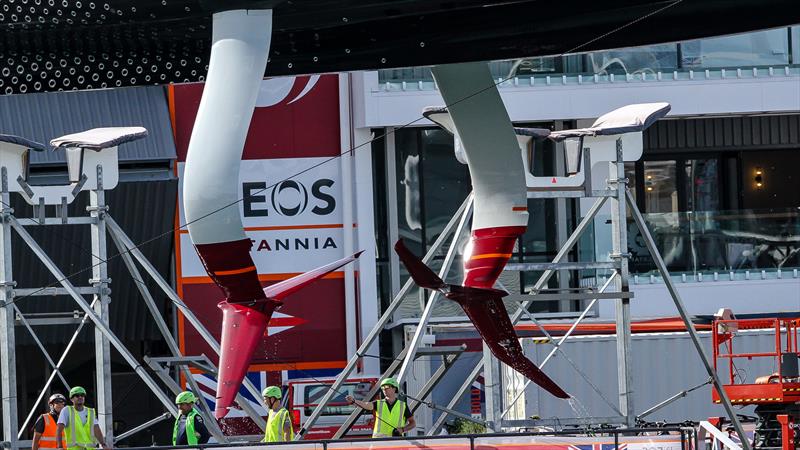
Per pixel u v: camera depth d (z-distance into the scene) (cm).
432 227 13562
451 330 11481
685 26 5972
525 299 8006
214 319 12694
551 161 13212
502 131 6166
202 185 5322
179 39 6103
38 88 6272
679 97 12762
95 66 6244
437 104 12606
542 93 12669
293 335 12962
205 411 8862
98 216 8162
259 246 12950
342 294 13062
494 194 6150
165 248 12581
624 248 8225
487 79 6169
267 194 12938
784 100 12838
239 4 5547
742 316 12438
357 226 12950
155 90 12750
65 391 13675
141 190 12288
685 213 12450
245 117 5409
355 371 13025
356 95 12800
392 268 13438
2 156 7919
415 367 11450
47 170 12450
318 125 12988
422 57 6109
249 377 12850
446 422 11269
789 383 8506
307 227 12975
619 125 8100
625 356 8144
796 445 8544
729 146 14425
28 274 12462
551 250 13600
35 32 6103
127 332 12900
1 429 13238
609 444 6769
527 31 6041
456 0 5894
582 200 13312
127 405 13538
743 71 12838
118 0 5966
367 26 6053
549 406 9688
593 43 6047
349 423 8494
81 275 12544
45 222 8081
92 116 12556
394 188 13450
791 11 5869
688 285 12400
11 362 7975
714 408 10106
